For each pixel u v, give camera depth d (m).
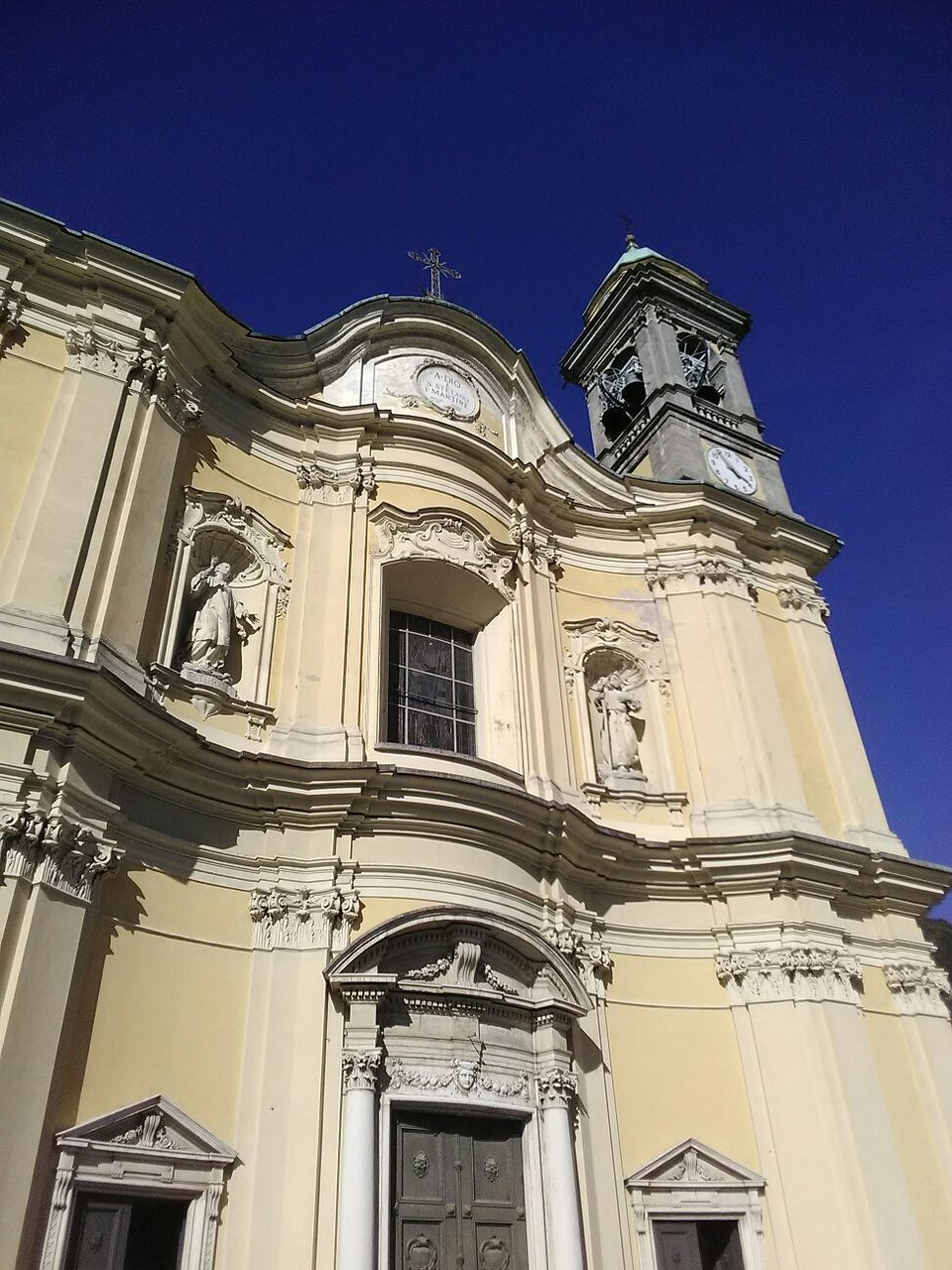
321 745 11.09
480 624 14.40
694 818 13.70
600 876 12.61
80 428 10.75
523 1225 9.69
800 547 17.91
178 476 11.87
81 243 11.95
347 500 13.32
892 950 13.69
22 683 8.63
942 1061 12.84
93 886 8.77
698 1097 11.55
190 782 10.09
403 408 14.81
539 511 15.72
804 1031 11.96
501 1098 9.95
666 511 16.84
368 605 12.61
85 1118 8.00
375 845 10.66
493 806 11.23
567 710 14.08
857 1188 10.93
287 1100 9.02
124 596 10.25
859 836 14.48
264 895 10.02
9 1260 6.97
